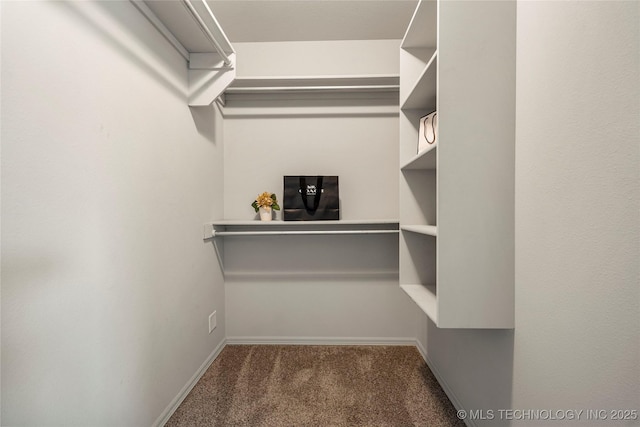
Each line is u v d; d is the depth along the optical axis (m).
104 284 0.98
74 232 0.86
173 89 1.48
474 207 1.00
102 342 0.97
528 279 0.92
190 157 1.67
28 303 0.72
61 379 0.81
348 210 2.21
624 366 0.62
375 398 1.55
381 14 1.86
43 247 0.76
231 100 2.21
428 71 1.18
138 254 1.17
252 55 2.16
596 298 0.68
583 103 0.71
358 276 2.21
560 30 0.79
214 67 1.64
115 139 1.04
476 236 1.00
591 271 0.69
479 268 1.00
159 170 1.34
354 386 1.66
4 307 0.67
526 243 0.93
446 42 0.99
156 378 1.29
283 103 2.21
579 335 0.73
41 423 0.75
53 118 0.79
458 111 1.00
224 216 2.21
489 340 1.15
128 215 1.11
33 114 0.74
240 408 1.47
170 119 1.45
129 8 1.14
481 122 1.00
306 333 2.22
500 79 0.99
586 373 0.71
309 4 1.76
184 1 1.10
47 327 0.77
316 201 2.10
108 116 1.01
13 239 0.69
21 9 0.71
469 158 1.00
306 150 2.21
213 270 1.99
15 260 0.69
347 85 2.14
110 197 1.01
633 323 0.60
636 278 0.59
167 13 1.30
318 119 2.21
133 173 1.14
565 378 0.77
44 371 0.76
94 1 0.95
